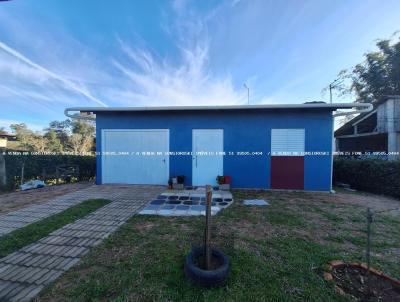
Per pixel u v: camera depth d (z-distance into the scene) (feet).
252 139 22.81
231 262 8.07
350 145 50.21
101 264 7.97
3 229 11.37
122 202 16.97
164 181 24.08
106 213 14.16
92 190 21.62
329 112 21.84
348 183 25.93
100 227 11.69
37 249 9.18
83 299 6.13
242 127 22.94
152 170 24.26
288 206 16.14
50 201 17.17
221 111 23.09
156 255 8.59
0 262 8.14
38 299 6.14
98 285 6.69
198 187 23.16
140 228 11.55
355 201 18.01
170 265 7.83
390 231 11.35
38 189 22.38
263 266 7.80
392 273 7.52
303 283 6.84
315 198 19.01
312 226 11.97
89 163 31.78
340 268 7.82
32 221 12.62
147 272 7.41
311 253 8.82
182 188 22.45
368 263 6.64
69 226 11.82
